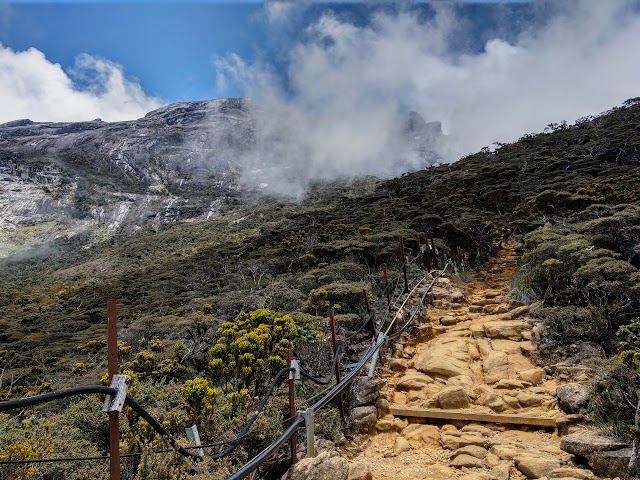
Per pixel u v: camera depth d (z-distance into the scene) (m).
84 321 21.94
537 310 6.92
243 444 4.14
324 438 4.40
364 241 16.23
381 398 5.03
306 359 6.42
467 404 4.89
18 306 37.25
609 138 30.31
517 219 17.22
